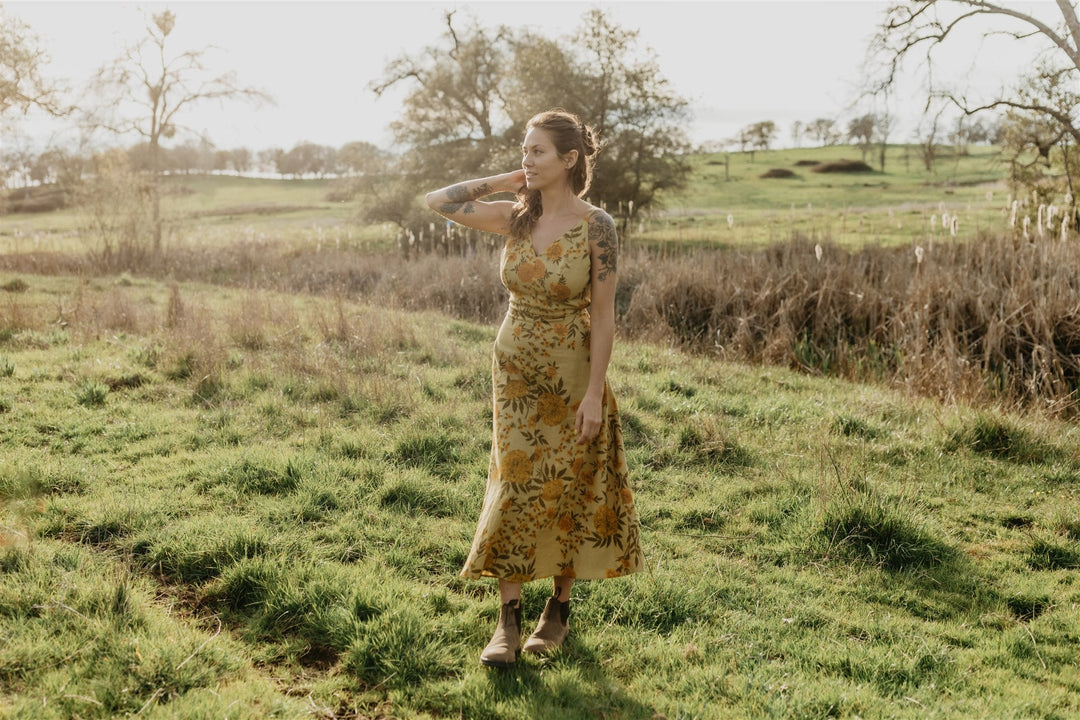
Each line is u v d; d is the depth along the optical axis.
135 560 3.33
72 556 3.20
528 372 2.80
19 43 22.16
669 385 6.60
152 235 17.78
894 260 11.12
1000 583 3.73
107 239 17.22
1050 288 8.12
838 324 9.11
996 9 16.45
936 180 53.53
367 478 4.39
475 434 5.20
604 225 2.73
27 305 8.34
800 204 43.31
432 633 2.87
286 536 3.57
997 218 22.19
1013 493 4.85
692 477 4.83
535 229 2.77
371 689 2.58
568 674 2.70
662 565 3.66
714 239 20.31
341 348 7.20
